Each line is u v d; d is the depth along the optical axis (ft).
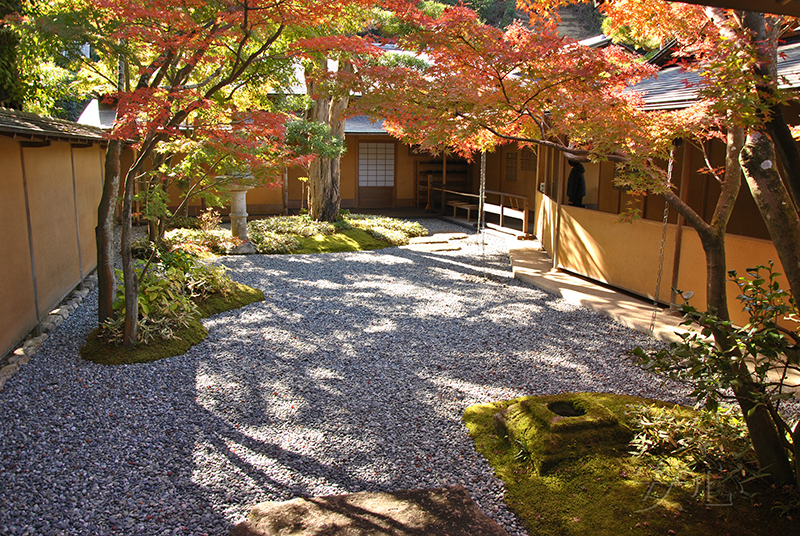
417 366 17.52
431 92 13.66
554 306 24.26
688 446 11.74
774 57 10.44
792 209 10.13
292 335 20.40
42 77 27.12
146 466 11.76
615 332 20.66
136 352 17.67
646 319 21.09
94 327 20.24
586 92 13.71
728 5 7.18
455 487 11.16
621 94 16.44
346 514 10.25
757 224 26.04
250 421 13.87
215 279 24.81
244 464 11.96
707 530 9.66
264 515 10.19
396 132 15.92
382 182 61.98
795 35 21.85
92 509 10.31
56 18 13.57
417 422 13.92
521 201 54.39
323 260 34.65
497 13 85.87
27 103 27.76
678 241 21.44
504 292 26.84
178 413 14.19
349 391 15.66
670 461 11.55
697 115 14.12
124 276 17.72
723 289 11.19
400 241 40.83
